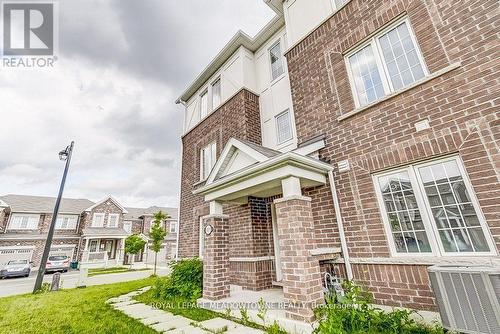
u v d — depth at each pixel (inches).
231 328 170.6
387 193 186.5
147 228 1488.7
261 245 282.8
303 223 171.2
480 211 142.7
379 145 192.9
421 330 139.4
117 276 684.7
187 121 521.0
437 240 157.8
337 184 213.2
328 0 268.2
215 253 240.2
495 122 143.2
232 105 381.7
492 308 107.7
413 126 176.6
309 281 157.6
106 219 1290.6
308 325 145.1
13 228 1100.5
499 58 147.6
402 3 200.4
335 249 194.2
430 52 178.7
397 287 163.5
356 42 228.4
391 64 205.0
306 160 188.9
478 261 135.1
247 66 388.8
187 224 430.6
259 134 354.6
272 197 298.7
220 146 390.9
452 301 119.7
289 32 305.4
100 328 183.0
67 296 336.8
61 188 456.4
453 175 158.1
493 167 140.0
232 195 251.8
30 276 857.5
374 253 180.2
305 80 267.9
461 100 157.8
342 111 225.6
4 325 200.2
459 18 167.9
